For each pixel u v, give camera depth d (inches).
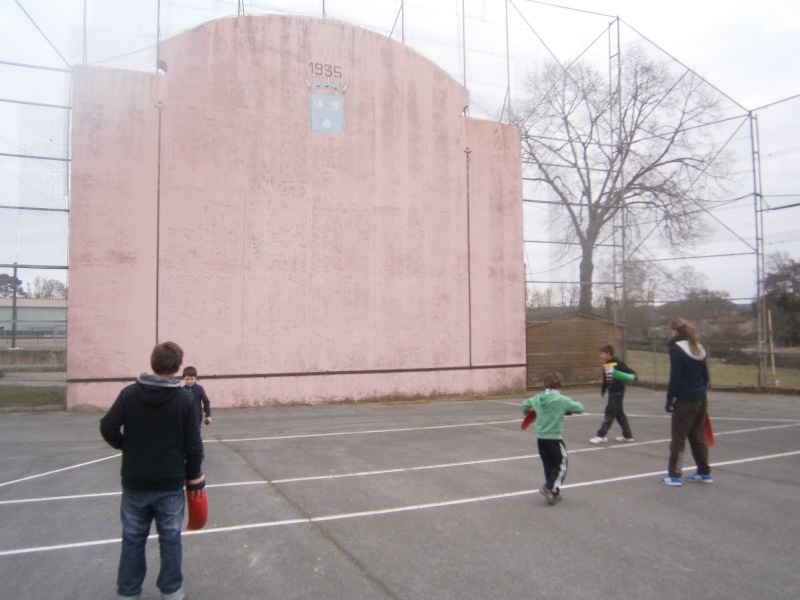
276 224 625.6
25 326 589.6
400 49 698.2
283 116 635.5
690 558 206.5
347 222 657.6
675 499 279.4
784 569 197.6
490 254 734.5
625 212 892.0
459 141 724.7
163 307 578.2
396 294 677.3
